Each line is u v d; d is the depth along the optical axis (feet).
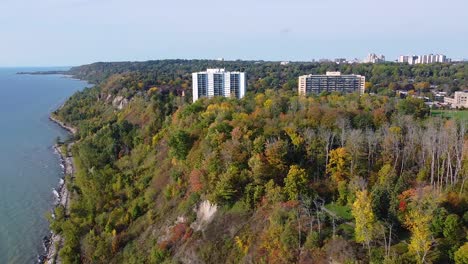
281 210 215.72
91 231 319.47
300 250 195.62
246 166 267.39
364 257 178.09
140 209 328.29
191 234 261.65
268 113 357.00
